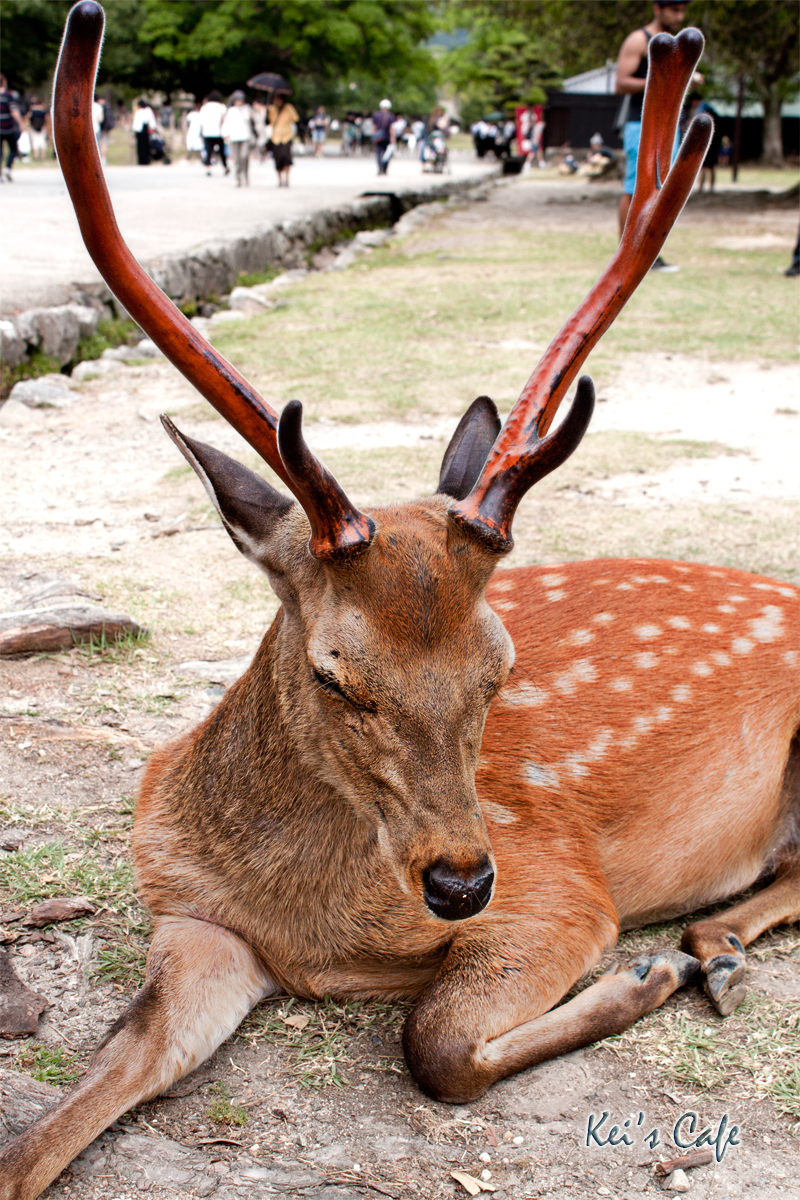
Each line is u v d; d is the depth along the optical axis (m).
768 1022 2.58
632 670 3.03
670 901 3.00
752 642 3.17
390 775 2.15
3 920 2.75
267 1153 2.15
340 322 10.66
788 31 24.66
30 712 3.70
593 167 43.09
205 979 2.45
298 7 40.34
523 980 2.45
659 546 5.24
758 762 3.06
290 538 2.39
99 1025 2.45
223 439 7.02
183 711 3.79
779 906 2.95
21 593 4.58
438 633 2.13
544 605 3.15
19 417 7.41
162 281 11.38
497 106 56.62
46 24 45.72
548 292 11.96
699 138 2.35
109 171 30.44
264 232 15.06
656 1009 2.63
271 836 2.51
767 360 9.16
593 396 2.06
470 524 2.14
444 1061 2.28
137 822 2.82
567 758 2.84
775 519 5.66
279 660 2.46
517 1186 2.10
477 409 2.61
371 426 7.19
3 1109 2.15
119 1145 2.15
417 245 17.03
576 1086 2.37
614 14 25.84
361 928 2.51
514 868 2.64
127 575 4.82
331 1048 2.45
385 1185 2.09
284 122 24.31
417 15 42.41
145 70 49.00
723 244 16.58
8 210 16.38
